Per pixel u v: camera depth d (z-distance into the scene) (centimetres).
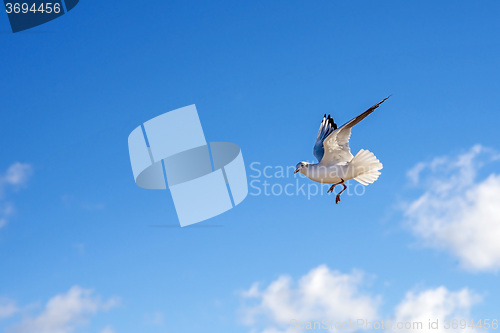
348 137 1151
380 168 1152
